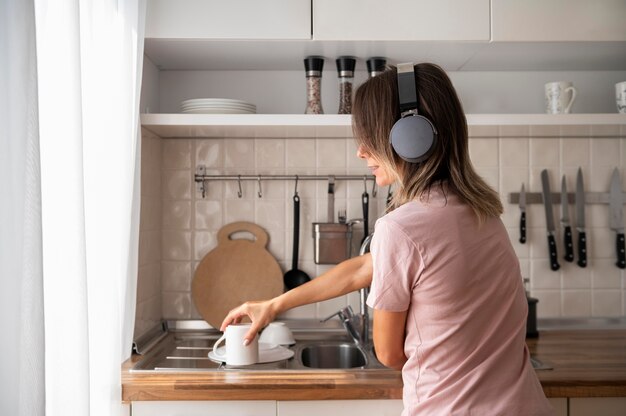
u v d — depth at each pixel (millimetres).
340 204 2141
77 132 1079
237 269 2107
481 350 1090
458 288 1077
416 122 1102
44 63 1054
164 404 1476
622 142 2148
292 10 1768
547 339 1962
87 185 1271
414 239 1083
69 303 1063
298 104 2141
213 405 1477
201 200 2133
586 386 1455
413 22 1774
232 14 1762
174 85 2129
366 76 2135
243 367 1617
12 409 850
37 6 1039
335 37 1771
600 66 2098
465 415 1062
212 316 2084
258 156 2137
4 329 848
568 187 2148
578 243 2137
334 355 1939
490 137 2139
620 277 2148
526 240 2148
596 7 1791
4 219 854
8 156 859
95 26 1342
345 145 2139
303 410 1476
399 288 1103
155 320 2049
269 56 1953
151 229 1990
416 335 1124
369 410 1475
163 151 2125
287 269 2139
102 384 1338
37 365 869
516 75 2156
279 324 1907
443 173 1150
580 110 2158
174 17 1756
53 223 1060
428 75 1161
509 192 2143
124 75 1512
